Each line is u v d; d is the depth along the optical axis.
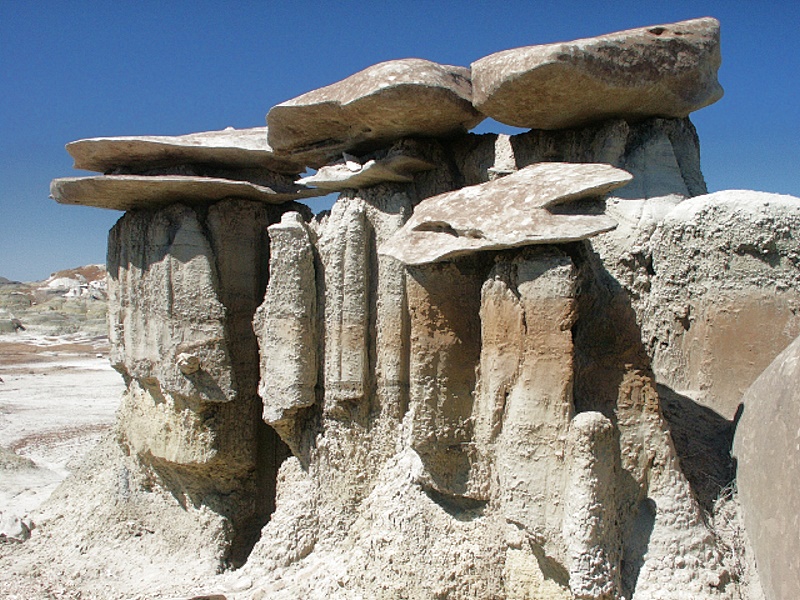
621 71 5.68
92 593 7.56
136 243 8.31
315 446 7.01
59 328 39.69
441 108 6.12
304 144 7.24
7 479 12.05
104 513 8.78
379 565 5.73
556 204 4.93
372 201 6.69
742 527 4.92
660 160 6.27
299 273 6.86
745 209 5.70
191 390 7.76
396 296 6.43
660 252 6.03
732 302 5.76
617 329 5.09
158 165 8.27
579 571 4.58
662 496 4.88
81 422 17.33
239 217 8.06
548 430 4.90
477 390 5.51
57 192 8.04
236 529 8.07
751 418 5.09
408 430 6.27
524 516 4.96
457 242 5.19
